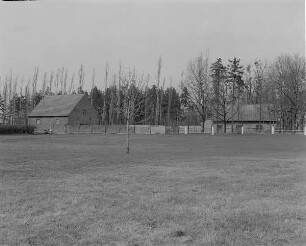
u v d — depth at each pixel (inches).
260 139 1270.9
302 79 1900.8
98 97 3157.0
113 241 182.9
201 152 723.4
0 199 261.4
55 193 284.2
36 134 1845.5
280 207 247.9
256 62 2319.1
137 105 935.7
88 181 341.4
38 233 192.1
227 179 359.3
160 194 285.0
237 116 2336.4
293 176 378.6
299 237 190.9
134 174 390.0
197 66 2534.5
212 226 206.1
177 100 2967.5
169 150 779.4
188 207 245.8
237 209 242.4
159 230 198.4
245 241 184.7
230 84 2301.9
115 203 254.5
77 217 220.2
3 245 175.5
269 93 2237.9
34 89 2992.1
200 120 2576.3
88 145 944.3
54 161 515.2
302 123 2010.3
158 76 2568.9
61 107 2488.9
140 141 1168.2
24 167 439.2
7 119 2866.6
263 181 347.9
